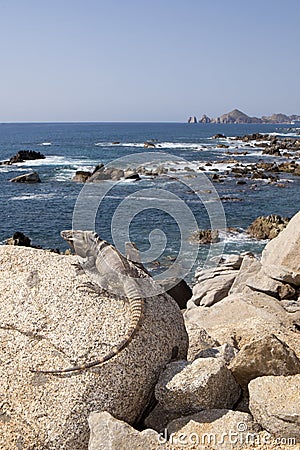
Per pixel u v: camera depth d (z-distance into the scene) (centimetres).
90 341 511
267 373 531
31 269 609
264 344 539
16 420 470
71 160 6159
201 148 7688
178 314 593
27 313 543
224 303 966
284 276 991
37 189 3959
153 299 580
